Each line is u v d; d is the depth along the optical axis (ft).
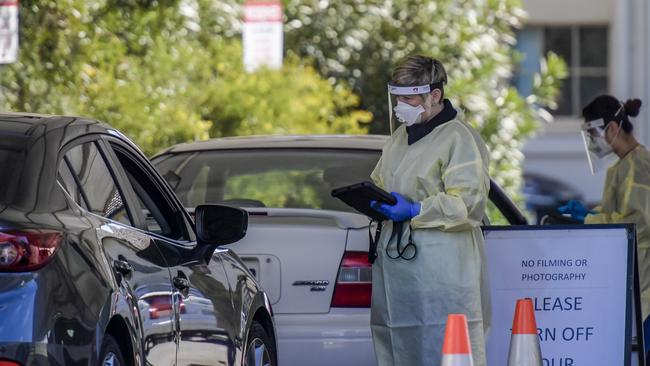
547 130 254.27
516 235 65.62
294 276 63.77
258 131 112.88
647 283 70.79
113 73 107.14
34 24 102.58
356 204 57.00
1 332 39.34
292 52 139.33
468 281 57.67
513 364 56.80
